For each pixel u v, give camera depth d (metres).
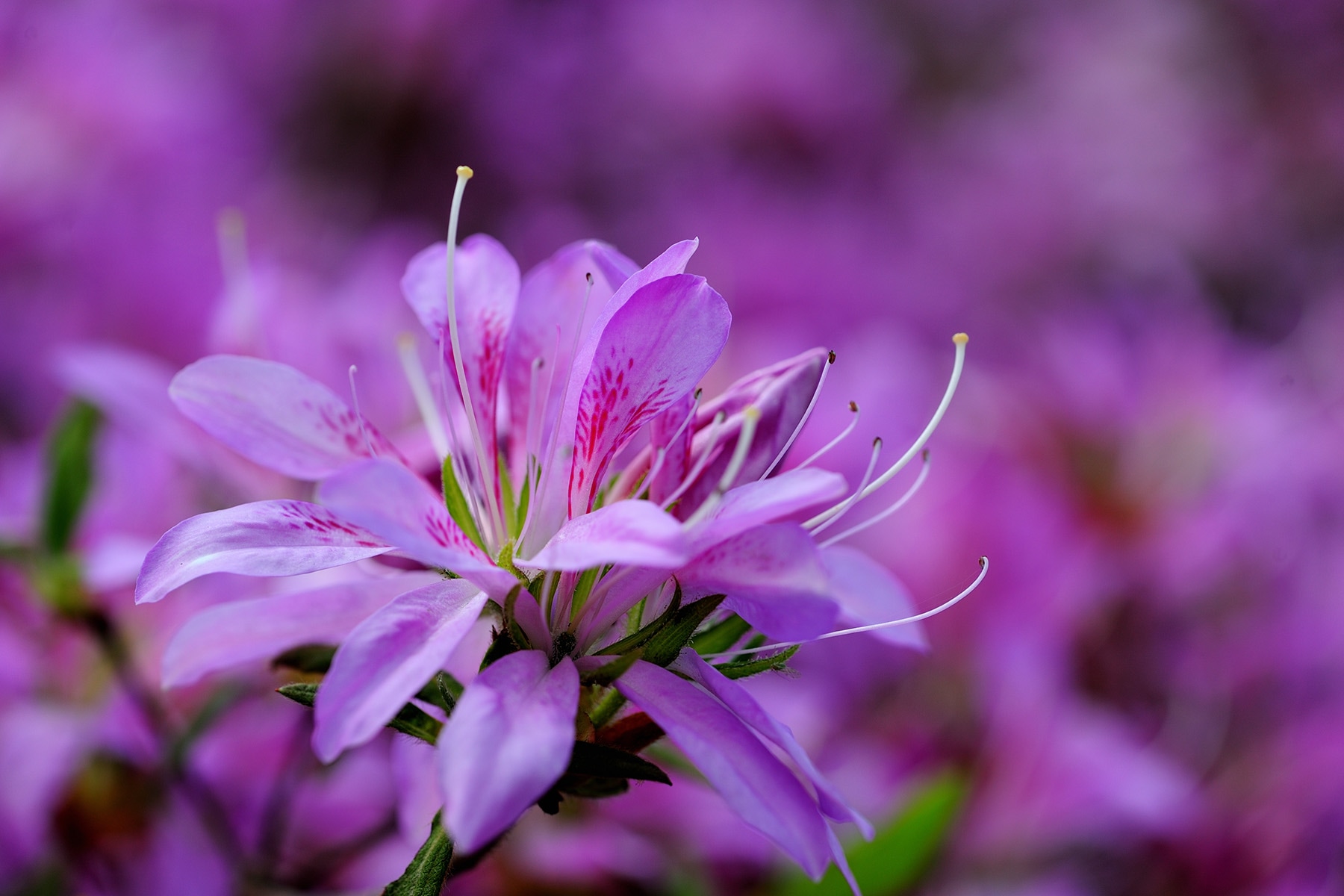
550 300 0.44
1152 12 1.25
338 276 0.75
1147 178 1.13
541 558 0.40
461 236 1.00
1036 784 0.53
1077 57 1.23
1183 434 0.63
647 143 1.05
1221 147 1.17
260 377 0.42
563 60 1.05
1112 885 0.53
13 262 0.72
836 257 0.91
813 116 1.06
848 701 0.55
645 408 0.42
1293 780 0.53
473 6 0.99
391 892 0.40
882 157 1.09
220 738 0.51
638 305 0.41
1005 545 0.56
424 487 0.41
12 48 0.77
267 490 0.51
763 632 0.40
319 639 0.43
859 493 0.43
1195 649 0.56
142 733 0.50
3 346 0.68
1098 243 1.09
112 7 0.83
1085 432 0.63
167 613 0.52
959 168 1.12
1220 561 0.58
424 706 0.42
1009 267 1.05
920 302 0.95
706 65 1.06
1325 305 0.73
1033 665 0.54
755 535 0.40
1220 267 1.12
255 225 0.79
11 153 0.75
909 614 0.45
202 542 0.41
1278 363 0.67
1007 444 0.62
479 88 1.01
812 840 0.39
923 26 1.31
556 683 0.40
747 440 0.40
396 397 0.53
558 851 0.50
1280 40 1.23
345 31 0.96
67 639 0.52
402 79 0.98
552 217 0.92
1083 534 0.59
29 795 0.49
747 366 0.68
